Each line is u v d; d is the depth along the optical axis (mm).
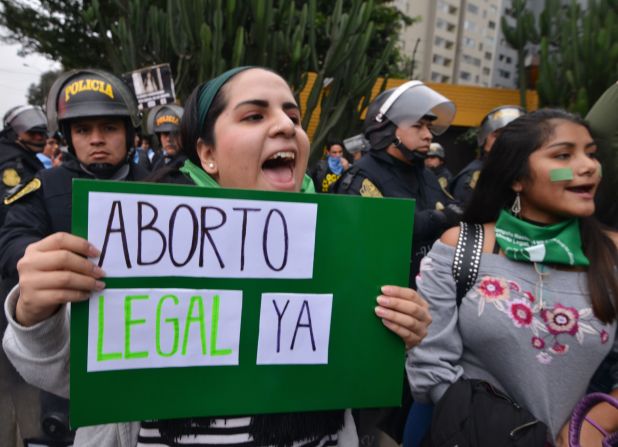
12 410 1385
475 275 1317
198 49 6406
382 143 2383
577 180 1252
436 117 2398
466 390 1226
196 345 881
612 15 7895
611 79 7875
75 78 1900
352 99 7316
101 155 1881
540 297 1246
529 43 10594
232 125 1000
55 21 13312
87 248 796
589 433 1209
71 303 810
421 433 1447
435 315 1333
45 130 3160
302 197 917
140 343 853
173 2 6570
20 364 851
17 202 1755
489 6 60250
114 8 12141
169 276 862
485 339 1275
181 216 863
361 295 958
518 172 1328
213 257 883
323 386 945
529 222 1375
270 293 913
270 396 919
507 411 1162
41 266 763
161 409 867
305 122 6898
